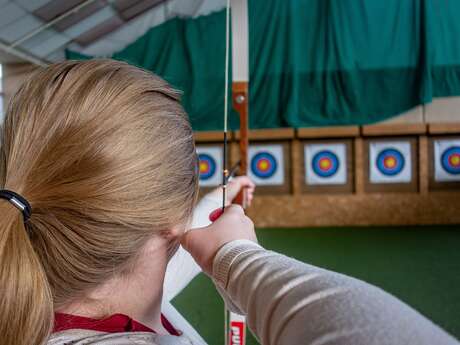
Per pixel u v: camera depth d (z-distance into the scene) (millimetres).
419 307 1371
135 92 215
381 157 3156
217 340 1186
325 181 3207
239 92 874
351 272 1821
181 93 245
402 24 3250
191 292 1596
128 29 3586
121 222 205
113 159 201
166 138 219
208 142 3303
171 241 245
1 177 218
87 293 220
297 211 3150
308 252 2225
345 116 3336
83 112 203
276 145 3240
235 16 849
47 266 205
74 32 3420
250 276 209
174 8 3537
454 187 3111
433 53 3215
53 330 218
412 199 3072
